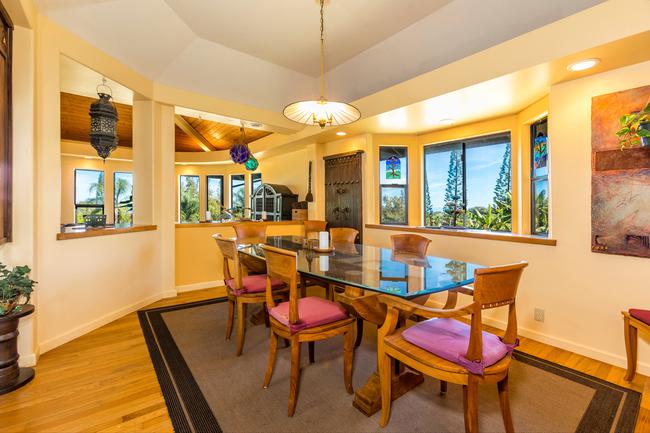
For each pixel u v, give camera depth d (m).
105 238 2.95
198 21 2.94
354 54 3.41
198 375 2.06
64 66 2.68
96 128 2.79
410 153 4.41
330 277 1.79
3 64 1.97
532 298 2.60
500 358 1.40
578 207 2.33
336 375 2.08
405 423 1.61
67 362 2.21
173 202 3.83
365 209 4.44
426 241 2.67
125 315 3.17
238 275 2.36
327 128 4.10
